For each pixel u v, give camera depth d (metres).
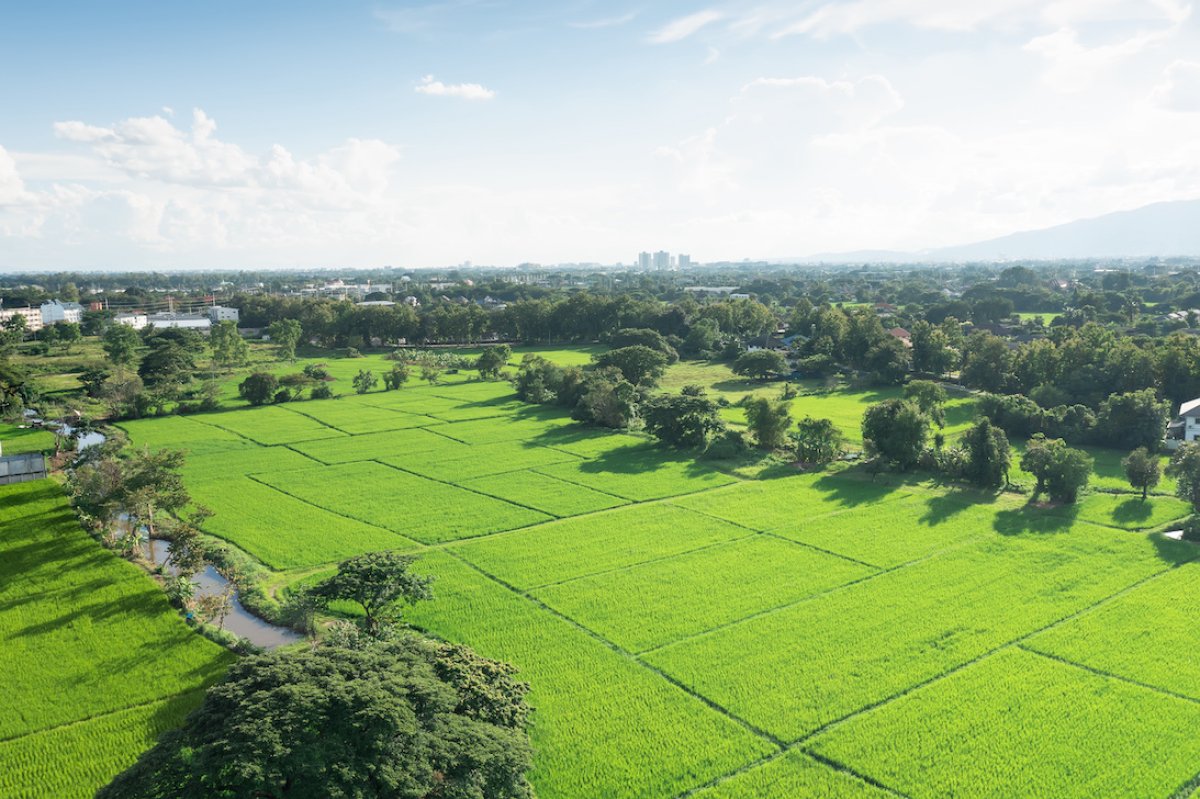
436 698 34.47
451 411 149.88
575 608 60.47
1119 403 112.25
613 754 42.16
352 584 51.56
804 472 101.56
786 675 50.34
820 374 185.38
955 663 51.75
